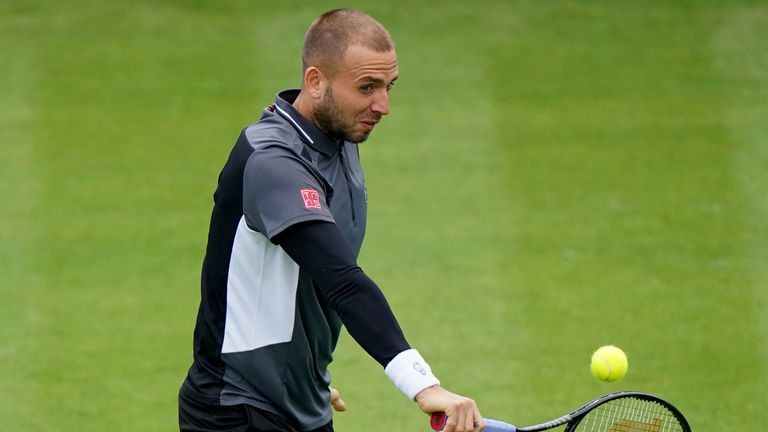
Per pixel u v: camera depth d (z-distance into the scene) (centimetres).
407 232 3903
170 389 2823
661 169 4472
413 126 4953
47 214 4122
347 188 1498
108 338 3139
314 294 1486
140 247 3834
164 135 4912
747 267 3556
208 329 1515
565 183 4341
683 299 3322
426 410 1269
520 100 5241
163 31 5981
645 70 5541
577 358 2933
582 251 3719
